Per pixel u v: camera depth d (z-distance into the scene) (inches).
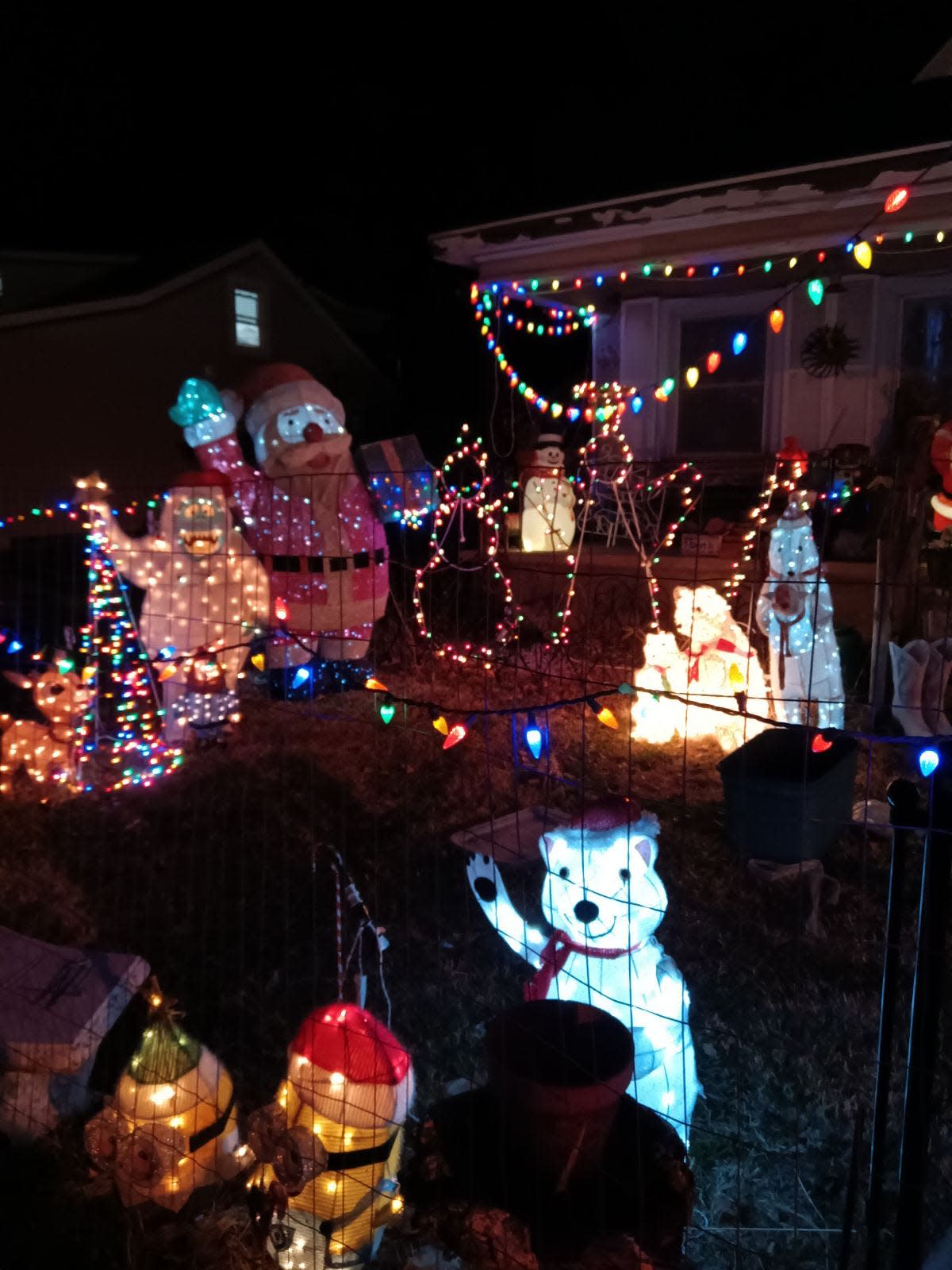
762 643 294.7
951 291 336.8
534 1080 90.6
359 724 277.7
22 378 516.1
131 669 307.6
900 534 247.1
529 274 341.4
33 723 246.1
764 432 370.9
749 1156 123.0
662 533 335.3
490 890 128.6
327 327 645.3
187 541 254.4
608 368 404.8
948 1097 130.1
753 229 294.4
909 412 338.0
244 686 318.0
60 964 144.0
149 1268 112.1
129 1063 117.3
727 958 162.4
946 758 83.2
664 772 243.9
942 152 250.4
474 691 295.6
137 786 247.3
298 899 187.3
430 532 398.6
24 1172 128.3
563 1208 91.7
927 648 223.0
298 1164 100.5
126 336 550.9
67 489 534.0
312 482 283.9
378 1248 113.0
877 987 154.0
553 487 361.7
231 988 160.9
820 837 183.6
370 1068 104.2
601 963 119.9
